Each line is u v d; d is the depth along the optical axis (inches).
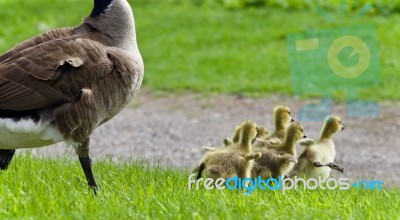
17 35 1063.0
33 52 346.6
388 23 1041.5
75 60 343.9
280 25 1055.0
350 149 634.8
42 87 339.6
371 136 679.7
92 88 346.9
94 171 416.5
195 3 1188.5
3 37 1053.2
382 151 631.2
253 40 1007.6
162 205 334.3
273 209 342.0
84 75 345.7
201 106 792.9
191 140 662.5
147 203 339.9
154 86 866.8
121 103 363.9
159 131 692.7
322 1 1132.5
